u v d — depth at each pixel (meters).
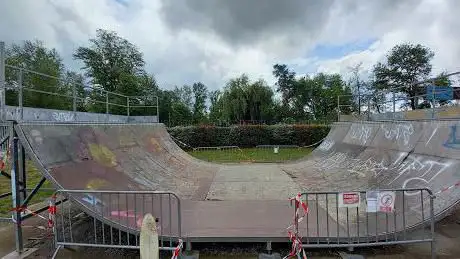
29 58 37.78
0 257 4.59
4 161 4.86
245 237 4.50
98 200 4.81
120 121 11.97
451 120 6.07
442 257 4.31
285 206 6.37
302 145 24.22
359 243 4.29
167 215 5.55
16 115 5.35
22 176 5.41
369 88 45.75
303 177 9.98
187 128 24.23
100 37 42.66
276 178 9.98
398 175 6.59
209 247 4.73
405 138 7.73
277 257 4.33
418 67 46.38
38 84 30.45
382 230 4.55
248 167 12.91
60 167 4.97
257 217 5.59
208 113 58.09
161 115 50.53
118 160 7.30
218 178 10.12
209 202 6.75
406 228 4.34
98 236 5.29
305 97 54.03
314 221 5.27
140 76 45.12
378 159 8.36
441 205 4.49
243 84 34.78
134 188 6.45
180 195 7.25
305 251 4.55
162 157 10.70
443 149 5.88
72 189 4.75
